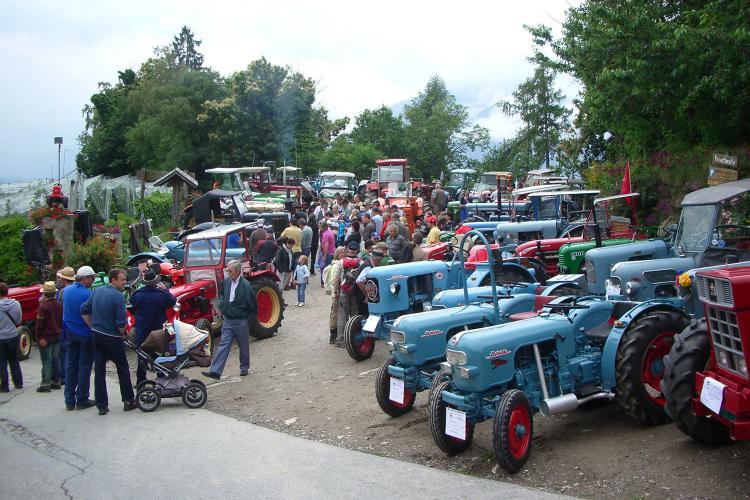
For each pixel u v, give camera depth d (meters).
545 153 44.06
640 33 14.48
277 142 46.16
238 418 8.90
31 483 6.74
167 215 32.09
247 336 10.98
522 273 11.23
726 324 5.24
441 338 7.63
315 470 6.64
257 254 14.12
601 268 9.88
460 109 58.50
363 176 50.00
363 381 9.95
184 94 47.84
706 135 15.14
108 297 9.18
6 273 16.22
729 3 13.69
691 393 5.83
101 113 58.38
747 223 9.00
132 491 6.39
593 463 6.10
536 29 20.38
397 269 10.38
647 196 17.20
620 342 6.66
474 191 32.94
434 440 6.68
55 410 9.61
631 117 16.70
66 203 18.28
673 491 5.35
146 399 9.30
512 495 5.61
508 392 6.22
